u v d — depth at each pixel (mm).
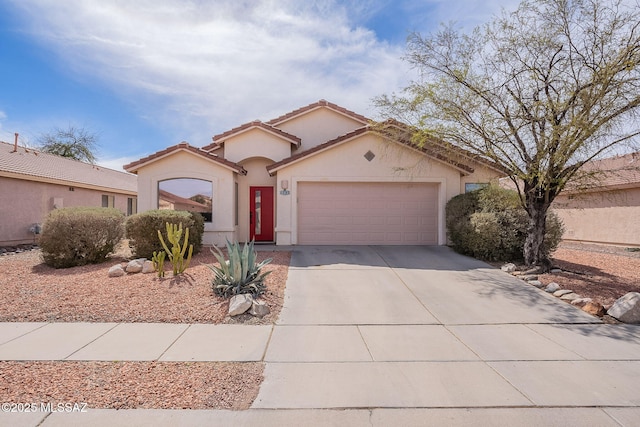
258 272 7770
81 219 10219
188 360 4664
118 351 4891
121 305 6691
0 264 10789
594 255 13188
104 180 22891
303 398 3807
